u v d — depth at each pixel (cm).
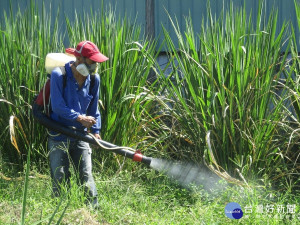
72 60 488
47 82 488
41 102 490
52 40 613
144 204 489
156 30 774
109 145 491
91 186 496
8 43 595
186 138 572
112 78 585
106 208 471
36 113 493
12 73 593
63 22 788
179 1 766
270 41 553
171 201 529
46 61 487
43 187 532
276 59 550
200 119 552
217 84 555
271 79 544
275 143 549
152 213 475
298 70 579
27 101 597
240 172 539
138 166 599
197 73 558
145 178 587
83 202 473
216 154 547
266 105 545
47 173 576
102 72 588
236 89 542
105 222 450
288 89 547
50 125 488
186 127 564
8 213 448
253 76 543
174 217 466
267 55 552
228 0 755
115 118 590
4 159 598
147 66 597
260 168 544
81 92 483
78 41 606
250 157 532
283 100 543
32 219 436
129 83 591
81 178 504
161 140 592
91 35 603
